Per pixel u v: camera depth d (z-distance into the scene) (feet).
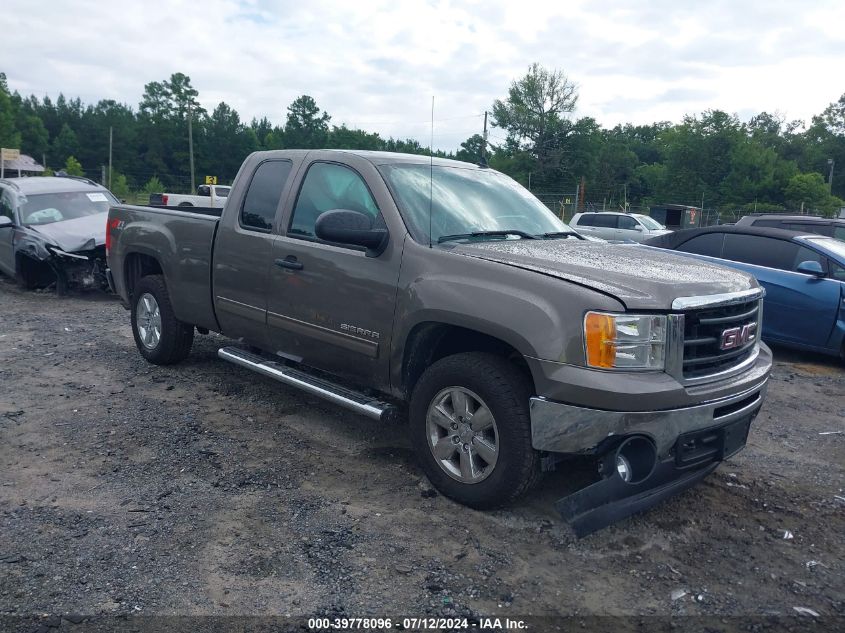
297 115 340.39
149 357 21.67
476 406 12.76
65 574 10.59
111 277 23.16
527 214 16.52
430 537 12.00
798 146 323.98
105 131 347.56
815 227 36.83
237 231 17.48
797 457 16.72
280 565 11.01
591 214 83.41
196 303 19.10
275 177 17.24
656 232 78.74
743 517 13.32
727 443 12.47
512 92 194.18
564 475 14.48
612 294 11.32
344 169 15.71
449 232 14.44
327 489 13.73
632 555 11.75
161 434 16.29
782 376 25.25
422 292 13.16
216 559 11.10
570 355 11.27
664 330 11.37
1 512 12.42
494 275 12.42
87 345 24.70
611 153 284.41
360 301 14.40
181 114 343.67
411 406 13.62
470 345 13.82
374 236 13.93
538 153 196.03
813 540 12.59
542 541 12.03
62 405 18.19
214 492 13.44
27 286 36.78
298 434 16.57
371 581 10.68
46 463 14.58
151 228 20.68
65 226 35.78
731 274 13.51
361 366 14.76
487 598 10.39
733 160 236.43
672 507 13.57
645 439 11.35
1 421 16.89
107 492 13.33
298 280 15.72
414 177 15.39
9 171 225.97
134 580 10.49
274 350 17.02
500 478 12.21
